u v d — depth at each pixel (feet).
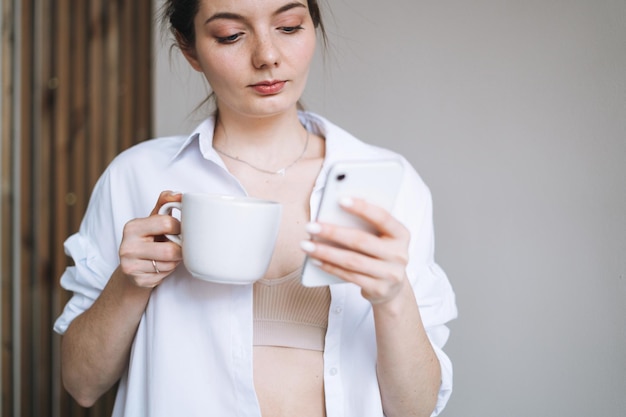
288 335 3.51
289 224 3.65
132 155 4.04
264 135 3.83
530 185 5.50
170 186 3.86
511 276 5.62
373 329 3.66
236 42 3.34
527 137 5.51
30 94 7.51
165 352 3.56
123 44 7.41
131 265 3.16
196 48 3.55
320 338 3.53
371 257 2.78
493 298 5.72
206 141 3.80
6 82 7.43
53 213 7.55
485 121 5.72
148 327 3.64
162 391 3.53
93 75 7.41
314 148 3.99
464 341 5.90
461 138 5.84
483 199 5.74
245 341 3.44
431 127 5.99
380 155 3.98
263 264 2.95
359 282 2.82
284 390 3.48
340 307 3.48
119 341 3.61
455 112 5.87
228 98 3.47
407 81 6.09
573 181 5.27
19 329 7.50
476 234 5.80
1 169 7.45
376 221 2.69
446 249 5.97
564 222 5.32
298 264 3.56
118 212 3.96
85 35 7.45
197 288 3.57
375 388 3.56
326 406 3.48
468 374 5.89
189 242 2.91
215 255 2.86
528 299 5.53
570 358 5.32
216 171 3.81
